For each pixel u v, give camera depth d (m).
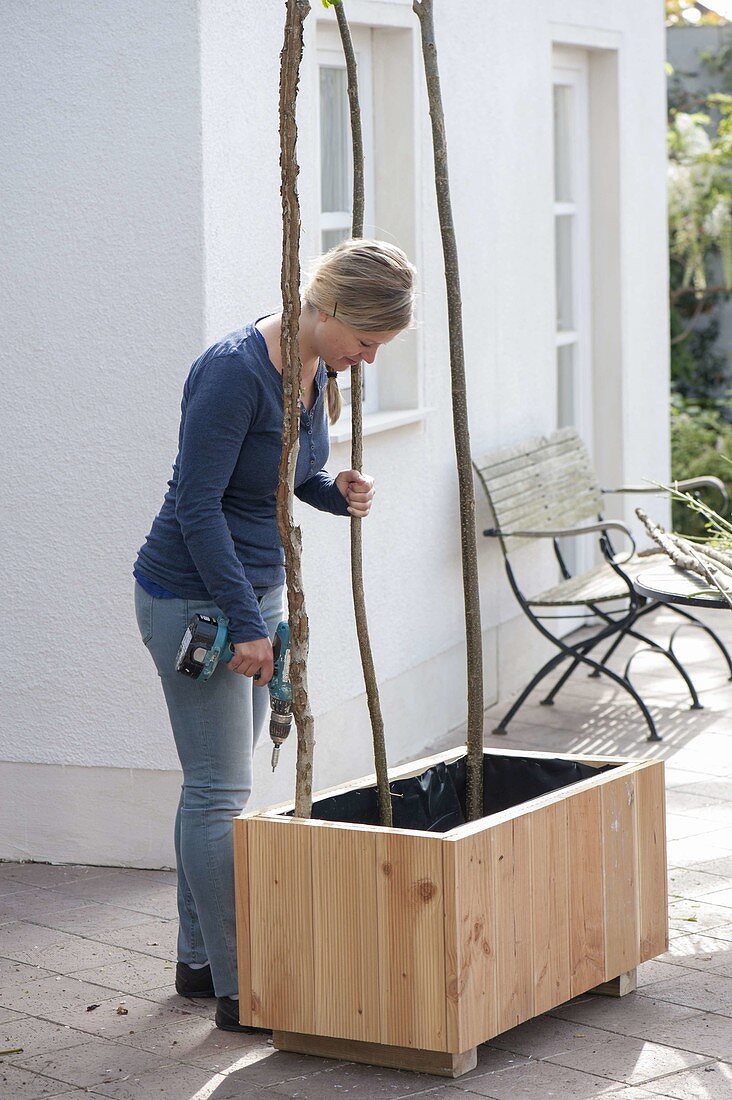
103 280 7.63
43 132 7.63
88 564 7.80
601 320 13.93
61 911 7.30
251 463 5.56
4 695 8.03
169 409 7.58
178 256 7.50
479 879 5.24
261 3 7.94
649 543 14.47
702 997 6.05
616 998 6.06
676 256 19.73
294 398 5.30
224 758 5.82
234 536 5.68
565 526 11.55
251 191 7.91
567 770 6.22
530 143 11.82
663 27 14.73
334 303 5.28
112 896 7.51
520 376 11.70
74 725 7.93
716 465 18.00
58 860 8.06
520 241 11.69
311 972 5.44
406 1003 5.27
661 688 11.66
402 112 9.72
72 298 7.68
